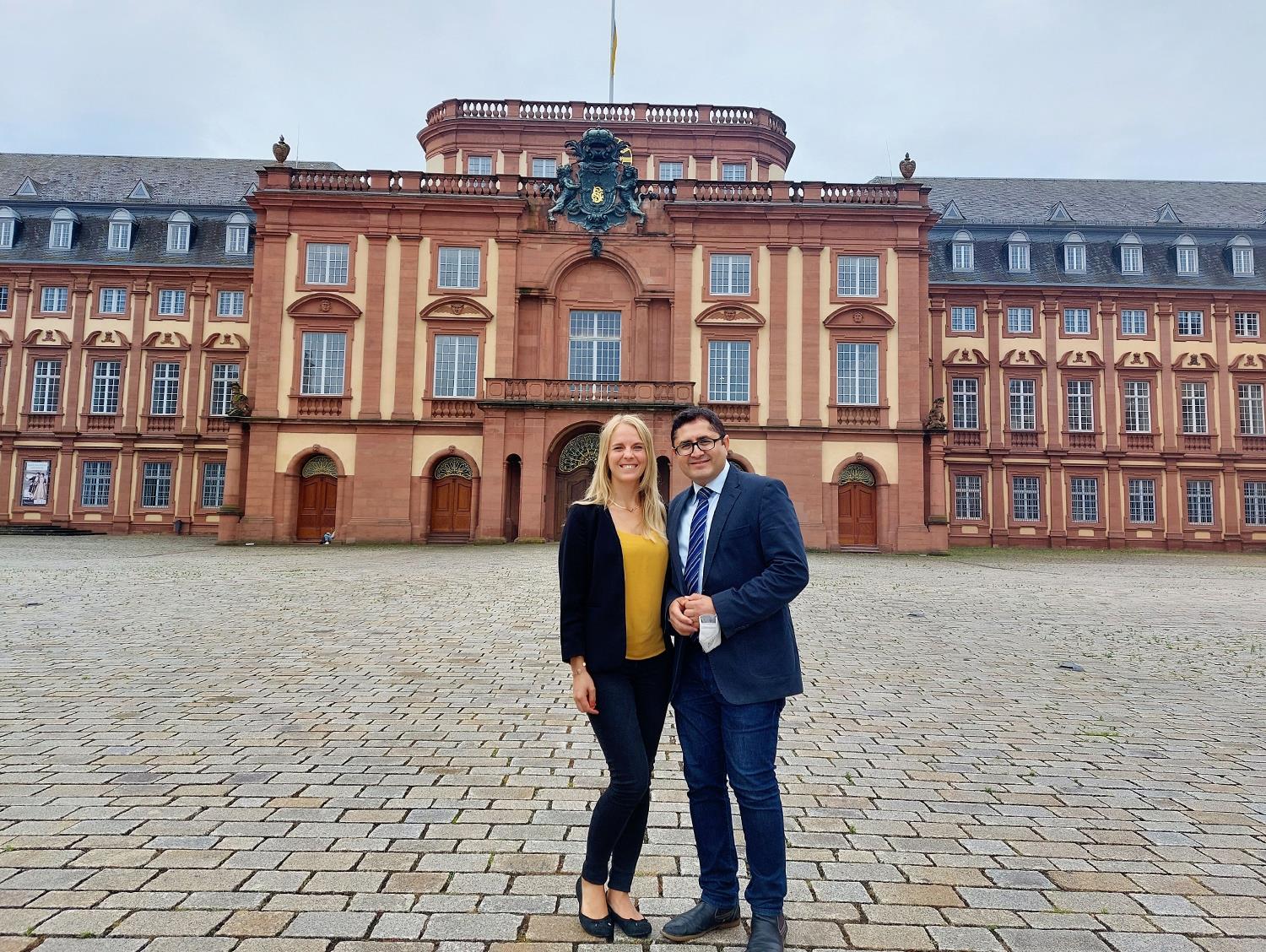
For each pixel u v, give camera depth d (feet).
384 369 99.66
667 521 10.96
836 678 25.31
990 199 145.18
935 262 129.70
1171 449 123.75
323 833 12.82
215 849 12.14
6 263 125.49
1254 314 126.11
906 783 15.76
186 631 31.81
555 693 22.38
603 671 10.00
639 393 96.73
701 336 101.45
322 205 100.73
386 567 63.00
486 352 100.32
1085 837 13.20
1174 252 128.77
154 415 125.18
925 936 9.98
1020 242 128.88
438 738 18.10
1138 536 123.13
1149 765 17.01
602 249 102.12
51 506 124.26
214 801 14.12
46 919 9.92
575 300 102.83
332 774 15.64
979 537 124.16
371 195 100.63
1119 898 11.06
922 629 35.55
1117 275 127.95
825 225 102.63
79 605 39.04
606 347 103.14
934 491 99.55
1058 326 126.21
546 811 13.93
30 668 24.73
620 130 122.83
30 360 125.90
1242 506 123.54
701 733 10.32
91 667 24.98
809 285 101.81
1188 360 125.08
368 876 11.35
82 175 142.31
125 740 17.54
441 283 101.24
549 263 102.12
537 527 94.48
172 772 15.56
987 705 22.12
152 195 138.21
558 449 98.58
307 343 99.86
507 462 97.25
